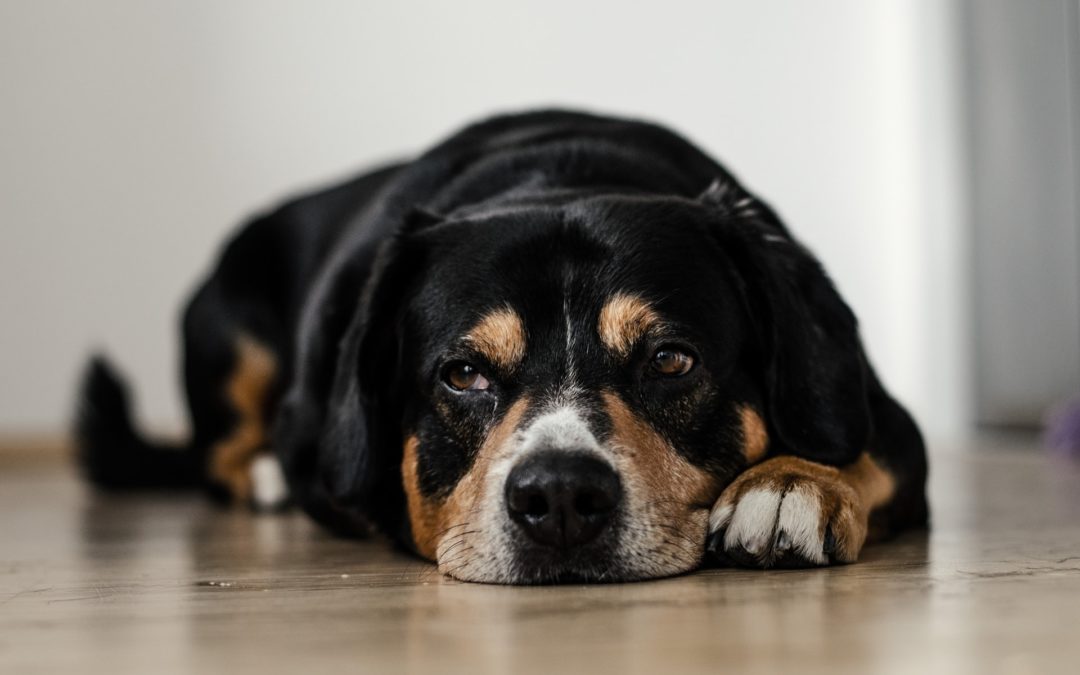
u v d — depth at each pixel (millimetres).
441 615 629
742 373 796
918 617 594
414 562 823
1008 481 1280
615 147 953
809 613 606
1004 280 1972
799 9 2109
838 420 792
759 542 724
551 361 757
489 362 769
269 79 2072
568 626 594
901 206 2117
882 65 2117
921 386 2117
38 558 895
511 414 748
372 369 846
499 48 2092
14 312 2018
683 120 2111
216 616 643
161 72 2049
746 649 542
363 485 846
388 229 965
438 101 2092
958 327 2064
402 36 2082
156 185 2057
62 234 2029
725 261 807
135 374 2059
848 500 738
